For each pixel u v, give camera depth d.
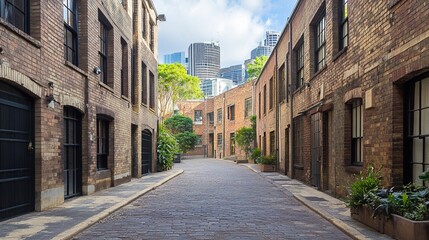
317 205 9.55
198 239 6.35
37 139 8.43
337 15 11.23
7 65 7.05
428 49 5.97
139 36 18.64
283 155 20.30
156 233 6.78
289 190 13.01
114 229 7.10
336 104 10.97
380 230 6.39
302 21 15.61
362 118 9.43
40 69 8.39
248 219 8.12
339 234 6.70
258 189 13.95
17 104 7.84
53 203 9.06
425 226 5.36
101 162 13.50
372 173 7.62
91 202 9.92
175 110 52.59
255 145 32.97
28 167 8.28
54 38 9.13
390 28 7.33
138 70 18.48
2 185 7.34
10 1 7.77
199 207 9.77
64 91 9.70
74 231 6.56
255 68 46.03
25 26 8.34
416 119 6.95
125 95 16.45
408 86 7.18
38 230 6.60
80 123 11.22
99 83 12.31
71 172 10.71
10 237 6.10
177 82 45.84
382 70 7.69
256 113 32.84
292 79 17.72
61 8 9.57
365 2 8.64
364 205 7.07
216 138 47.38
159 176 19.12
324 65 12.31
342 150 10.41
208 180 17.81
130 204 10.20
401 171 7.20
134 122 17.67
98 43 12.60
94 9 12.06
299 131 16.86
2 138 7.31
